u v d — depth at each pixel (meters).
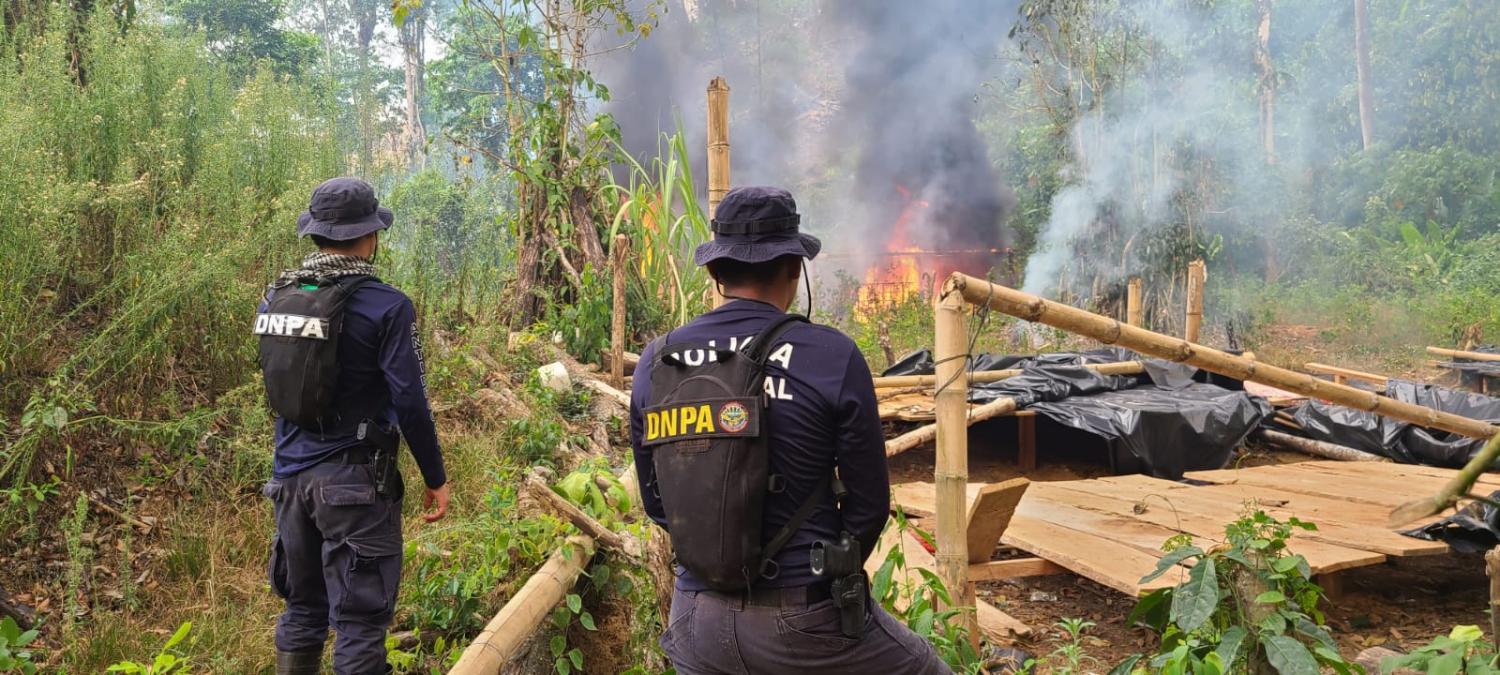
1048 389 8.35
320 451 3.05
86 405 4.15
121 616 3.70
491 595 4.03
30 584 3.77
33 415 3.89
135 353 4.56
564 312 8.60
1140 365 9.04
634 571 3.77
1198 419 7.85
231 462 4.75
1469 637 2.27
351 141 7.30
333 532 3.03
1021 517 5.39
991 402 8.05
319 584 3.20
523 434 5.75
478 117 14.86
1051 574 5.25
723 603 2.09
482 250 8.17
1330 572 4.68
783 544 2.05
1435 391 8.04
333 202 3.11
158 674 3.06
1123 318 16.22
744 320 2.19
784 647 2.05
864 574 2.14
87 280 5.01
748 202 2.18
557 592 3.59
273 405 3.04
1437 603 5.03
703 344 2.16
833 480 2.12
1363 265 18.34
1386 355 14.51
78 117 5.17
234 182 5.66
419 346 3.13
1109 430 7.65
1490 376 10.53
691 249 9.23
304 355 2.97
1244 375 4.91
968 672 3.34
